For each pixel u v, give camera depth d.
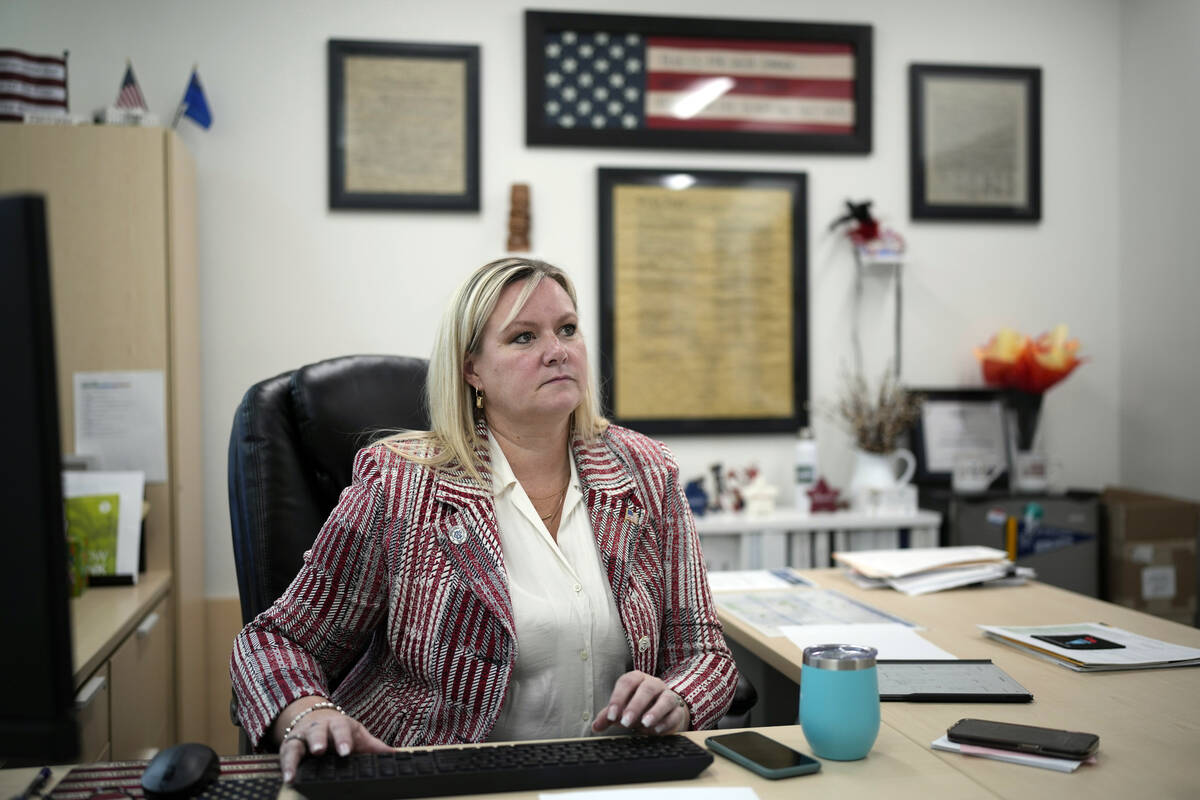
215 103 3.05
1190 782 1.00
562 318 1.36
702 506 3.10
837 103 3.36
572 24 3.20
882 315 3.40
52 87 2.67
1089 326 3.52
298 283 3.09
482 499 1.31
